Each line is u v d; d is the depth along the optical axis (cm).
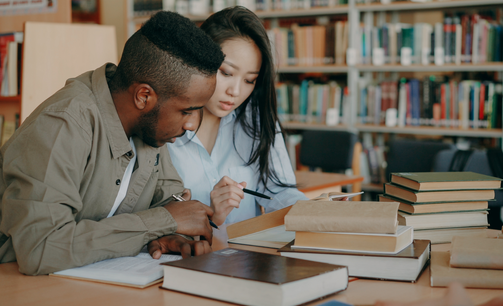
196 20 407
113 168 105
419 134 376
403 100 349
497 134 317
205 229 108
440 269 87
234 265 82
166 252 103
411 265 85
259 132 156
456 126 335
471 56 327
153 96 95
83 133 96
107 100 100
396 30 347
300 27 383
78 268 91
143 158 112
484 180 112
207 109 149
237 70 135
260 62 140
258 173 162
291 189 158
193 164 154
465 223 114
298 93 387
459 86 331
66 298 80
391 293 81
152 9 410
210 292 78
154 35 91
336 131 334
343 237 90
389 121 354
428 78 342
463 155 253
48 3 273
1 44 275
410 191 112
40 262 90
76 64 266
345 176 251
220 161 159
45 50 256
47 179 91
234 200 123
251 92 151
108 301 78
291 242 99
